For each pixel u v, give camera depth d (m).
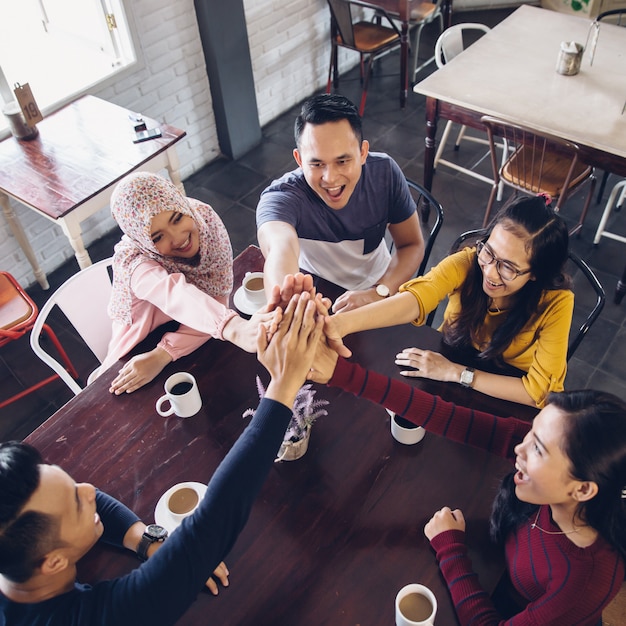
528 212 1.38
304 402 1.41
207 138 3.74
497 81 2.84
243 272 1.96
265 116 4.09
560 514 1.11
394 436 1.47
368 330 1.73
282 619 1.17
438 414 1.37
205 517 0.99
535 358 1.54
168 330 1.79
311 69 4.26
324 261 1.98
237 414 1.55
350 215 1.86
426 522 1.31
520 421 1.37
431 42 4.80
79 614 1.00
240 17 3.33
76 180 2.46
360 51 3.87
